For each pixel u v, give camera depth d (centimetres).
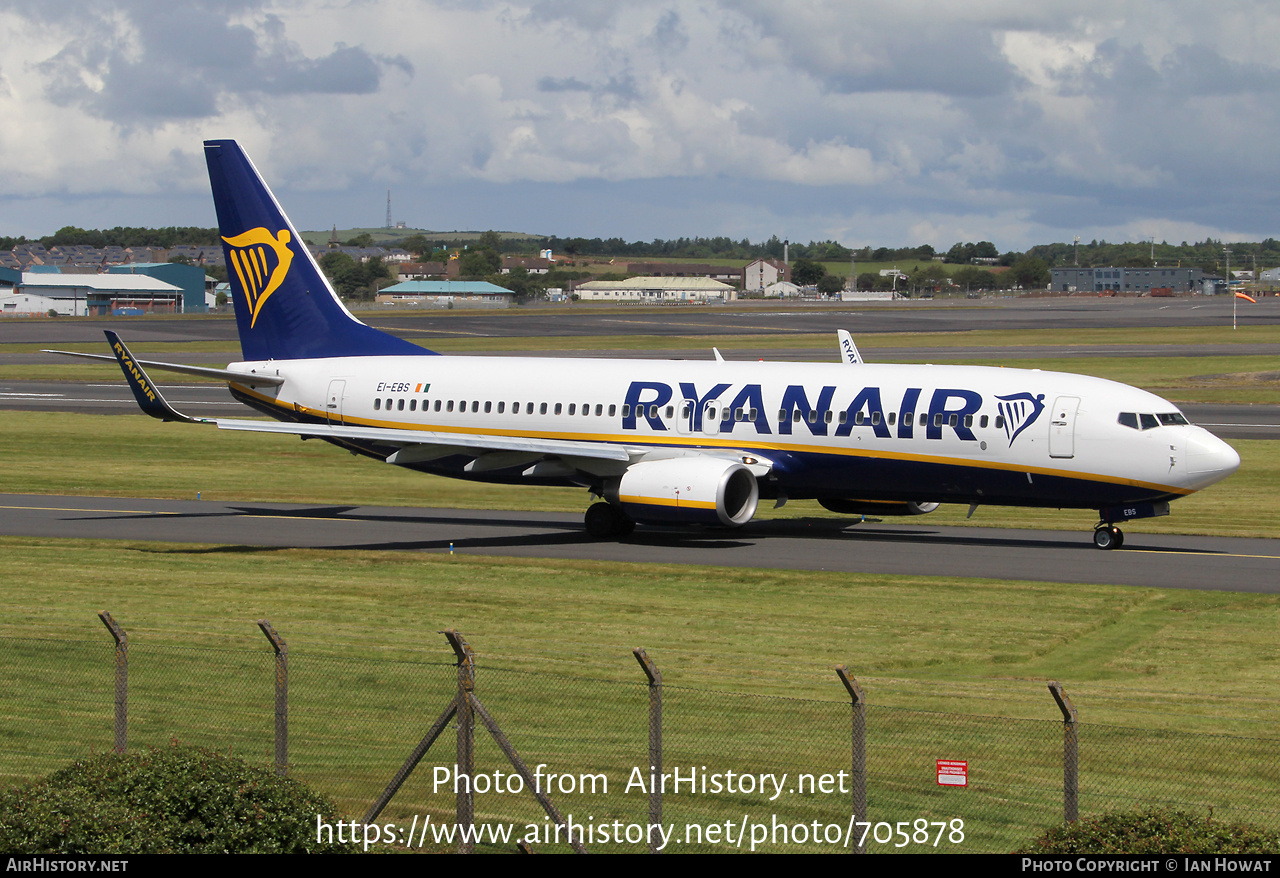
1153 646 8012
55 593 9438
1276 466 16812
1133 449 10875
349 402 13612
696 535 12356
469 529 12719
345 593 9538
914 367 12081
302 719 6053
